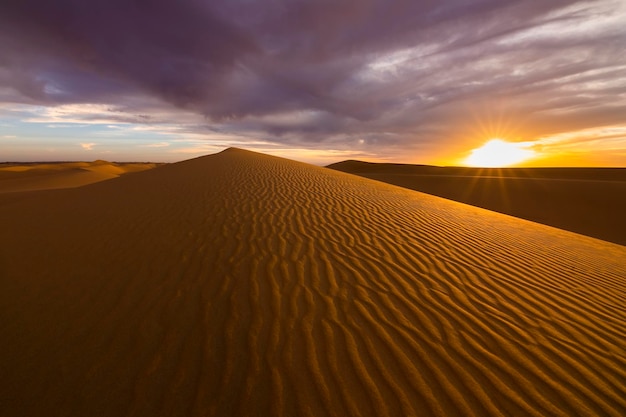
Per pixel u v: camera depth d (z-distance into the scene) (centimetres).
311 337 308
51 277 423
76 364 268
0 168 6019
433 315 359
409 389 249
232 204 838
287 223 691
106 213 754
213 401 234
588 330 349
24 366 265
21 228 640
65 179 4484
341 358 281
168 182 1200
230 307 356
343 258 514
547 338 327
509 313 375
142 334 307
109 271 441
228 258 490
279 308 357
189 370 263
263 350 288
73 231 619
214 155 2355
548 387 257
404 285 431
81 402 232
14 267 452
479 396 244
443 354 291
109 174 5803
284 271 453
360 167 7481
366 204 964
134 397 237
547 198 2552
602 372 279
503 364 281
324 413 225
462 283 450
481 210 1209
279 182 1262
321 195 1049
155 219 696
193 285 404
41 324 321
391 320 344
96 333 308
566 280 502
